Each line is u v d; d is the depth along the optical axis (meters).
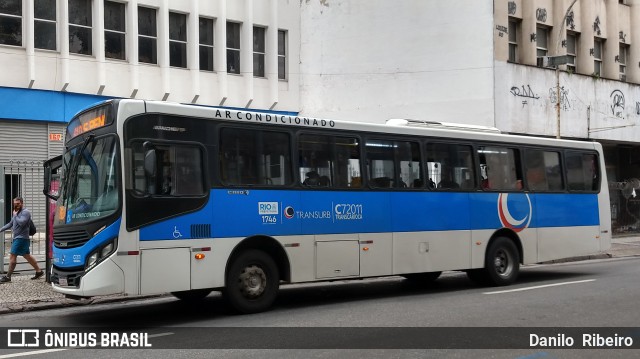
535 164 14.21
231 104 25.45
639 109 31.33
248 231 9.81
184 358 7.03
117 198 8.60
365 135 11.43
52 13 21.17
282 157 10.36
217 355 7.13
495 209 13.25
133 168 8.80
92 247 8.59
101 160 8.95
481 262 12.94
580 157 15.20
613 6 31.08
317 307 10.61
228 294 9.67
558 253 14.38
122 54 22.72
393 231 11.57
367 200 11.29
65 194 9.45
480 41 25.33
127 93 22.59
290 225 10.30
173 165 9.19
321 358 6.89
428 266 12.05
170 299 12.05
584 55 29.67
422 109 26.64
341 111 28.30
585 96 28.53
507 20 25.98
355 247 11.04
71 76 21.38
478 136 13.16
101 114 9.15
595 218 15.23
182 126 9.35
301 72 28.77
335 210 10.86
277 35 27.31
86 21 21.98
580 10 29.67
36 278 13.47
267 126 10.23
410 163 12.02
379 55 27.70
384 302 11.12
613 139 29.67
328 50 28.53
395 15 27.42
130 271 8.59
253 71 26.56
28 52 20.47
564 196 14.64
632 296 11.27
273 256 10.36
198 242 9.27
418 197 12.01
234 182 9.78
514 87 25.62
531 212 13.94
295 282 10.31
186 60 24.36
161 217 8.95
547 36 28.42
